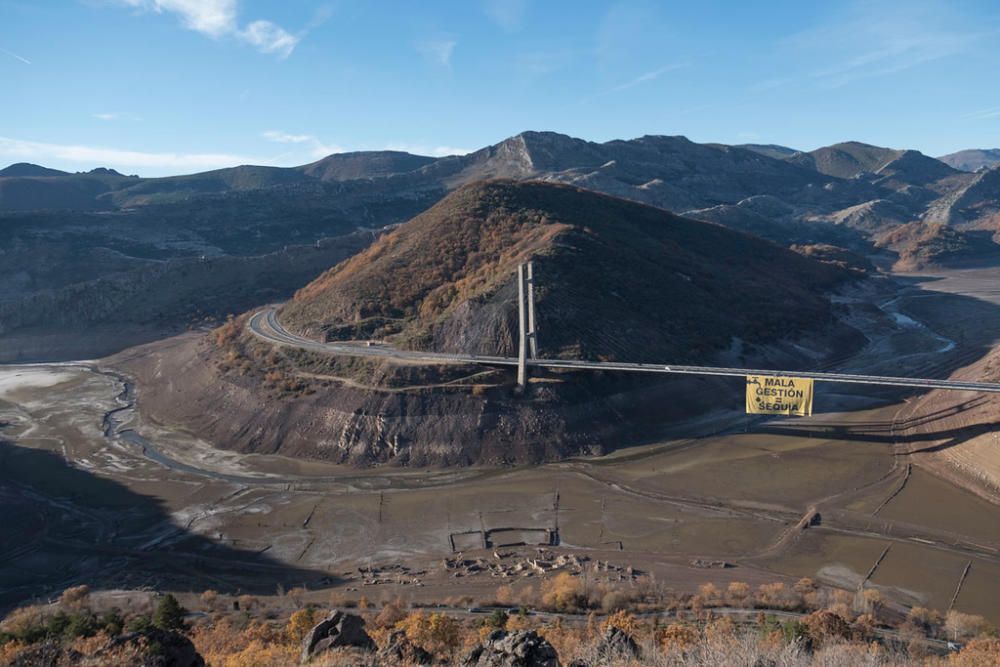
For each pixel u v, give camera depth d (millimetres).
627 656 22953
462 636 33406
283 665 23500
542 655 18172
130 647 18906
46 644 19672
